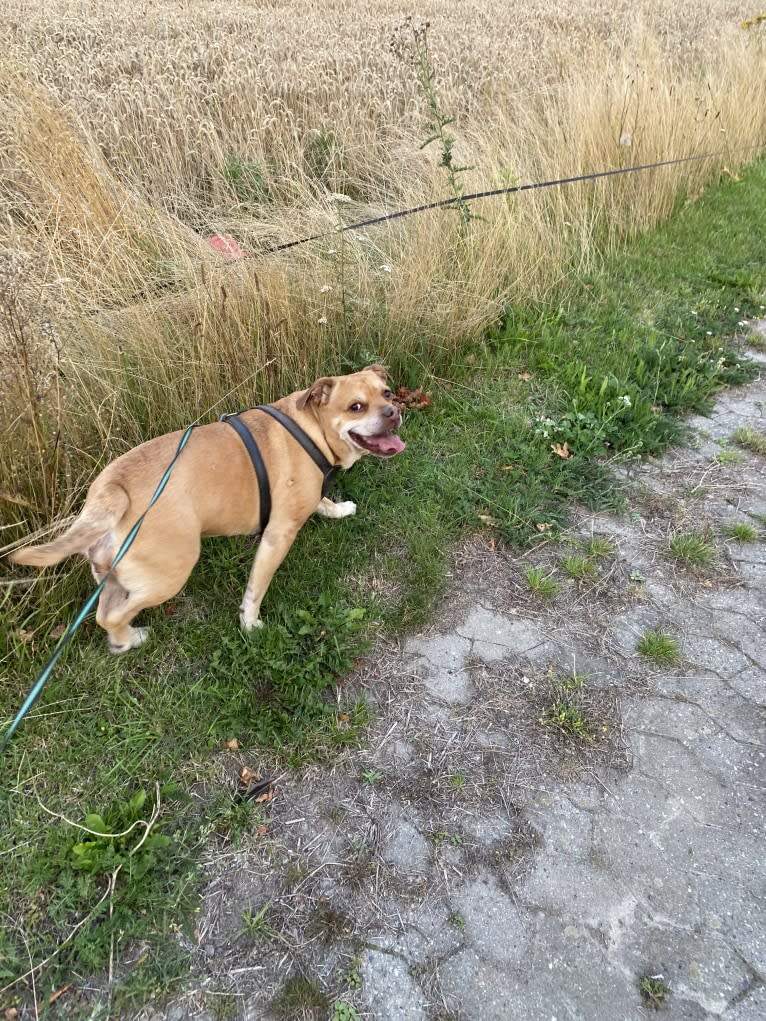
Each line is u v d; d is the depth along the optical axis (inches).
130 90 259.9
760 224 278.2
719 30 486.3
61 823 88.4
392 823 90.2
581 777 96.0
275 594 123.7
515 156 243.3
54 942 77.4
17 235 159.3
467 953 77.8
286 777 95.4
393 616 120.1
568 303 219.6
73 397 132.3
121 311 148.5
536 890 83.7
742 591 126.3
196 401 145.1
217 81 287.4
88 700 103.6
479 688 108.2
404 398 175.3
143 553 96.5
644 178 268.5
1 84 191.8
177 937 78.5
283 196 232.4
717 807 92.4
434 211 204.1
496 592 126.3
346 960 77.0
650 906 82.1
